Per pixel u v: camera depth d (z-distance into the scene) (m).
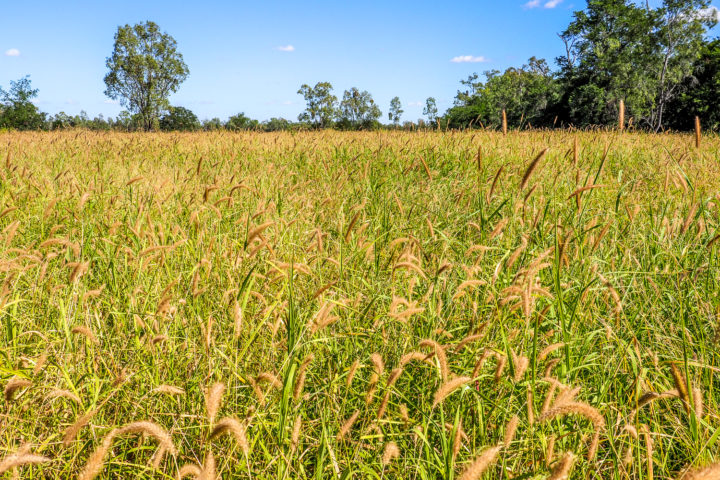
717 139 12.61
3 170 6.75
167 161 9.36
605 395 2.34
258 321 2.92
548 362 2.30
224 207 5.00
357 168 7.73
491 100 56.22
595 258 3.23
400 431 2.22
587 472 1.92
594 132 12.21
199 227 4.10
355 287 3.34
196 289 2.83
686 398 1.73
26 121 63.78
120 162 8.95
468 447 2.09
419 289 3.25
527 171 2.63
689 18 48.38
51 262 3.59
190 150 10.83
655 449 2.17
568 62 54.69
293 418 2.20
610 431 2.06
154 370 2.42
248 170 7.68
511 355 2.17
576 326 2.88
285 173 7.47
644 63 49.88
